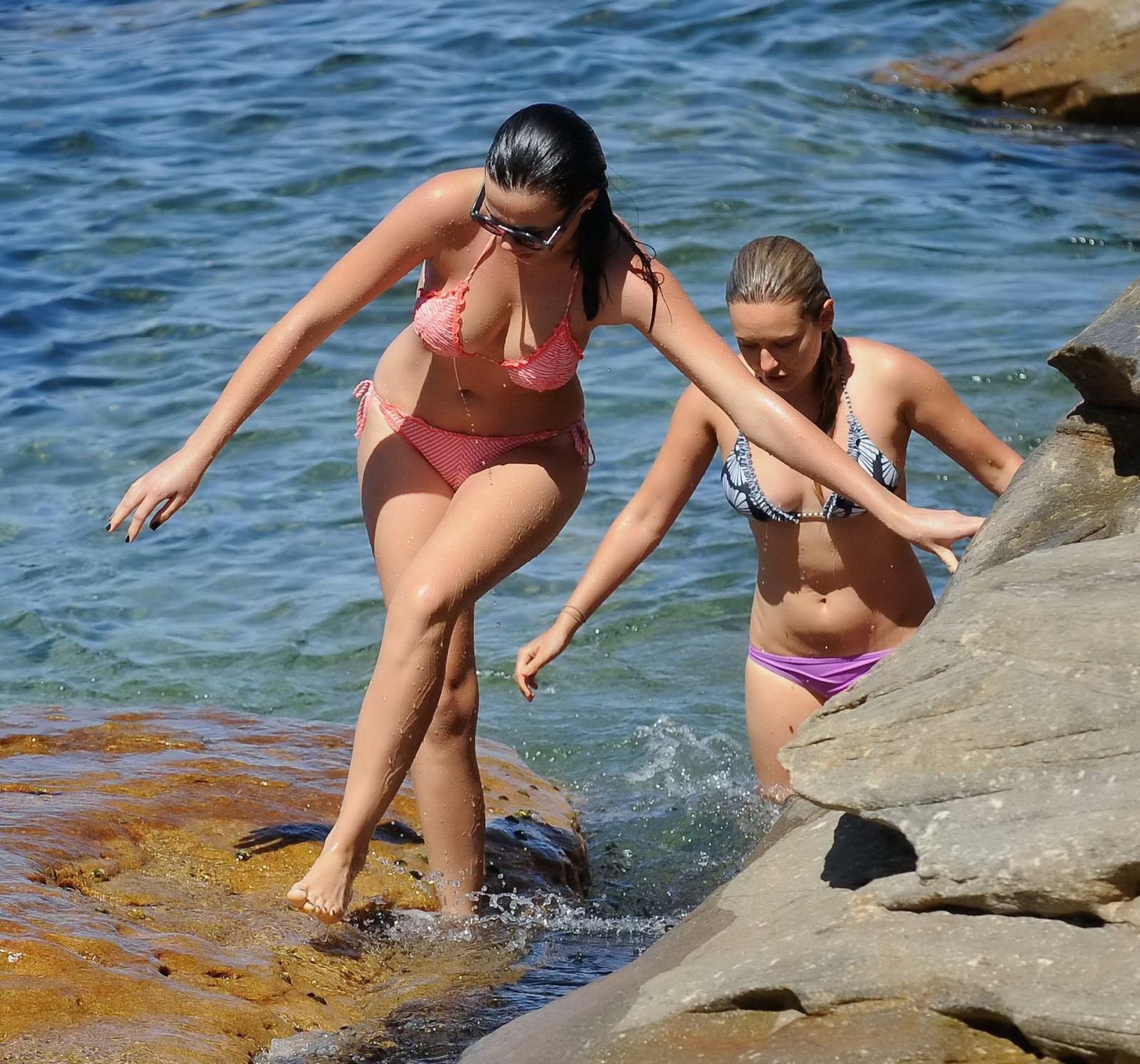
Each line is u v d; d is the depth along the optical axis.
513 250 12.68
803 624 16.19
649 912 15.46
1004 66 50.84
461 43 55.28
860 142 46.41
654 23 56.41
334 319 13.41
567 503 13.82
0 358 33.56
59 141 47.53
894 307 33.97
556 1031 10.13
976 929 9.12
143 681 21.92
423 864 15.20
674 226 38.78
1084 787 9.16
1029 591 10.41
